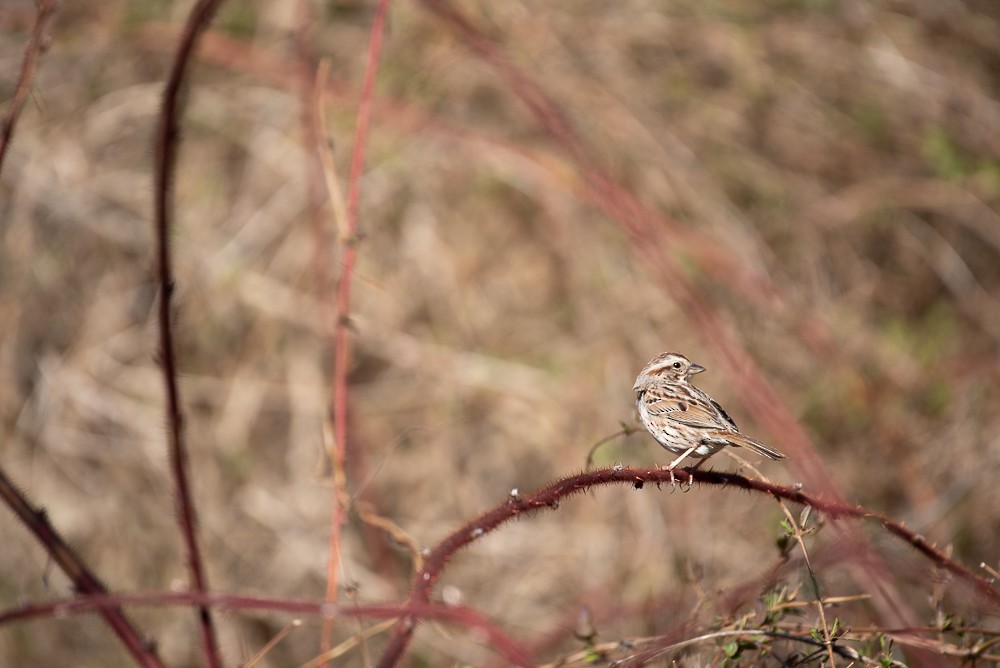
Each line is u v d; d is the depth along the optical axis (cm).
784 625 680
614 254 1498
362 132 849
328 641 738
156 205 613
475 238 1533
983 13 1823
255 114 1584
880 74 1731
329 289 1421
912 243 1595
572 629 738
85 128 1603
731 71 1686
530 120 1595
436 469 1420
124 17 1648
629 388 1423
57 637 1299
